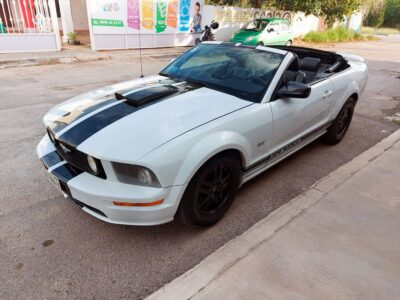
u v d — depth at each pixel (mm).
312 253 2541
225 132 2623
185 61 3900
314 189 3424
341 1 21812
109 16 11828
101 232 2762
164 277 2352
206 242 2707
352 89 4438
